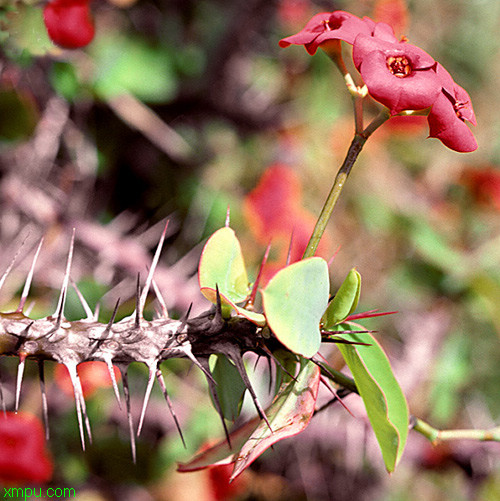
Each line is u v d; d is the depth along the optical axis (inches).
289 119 25.5
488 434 12.9
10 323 11.8
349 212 26.3
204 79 22.7
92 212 21.7
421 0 29.2
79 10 15.6
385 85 11.1
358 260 26.0
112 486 19.4
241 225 23.2
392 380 12.3
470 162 29.7
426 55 11.4
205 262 12.0
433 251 26.0
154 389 19.8
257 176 24.3
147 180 22.8
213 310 11.9
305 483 20.7
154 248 22.4
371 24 12.0
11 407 17.5
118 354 11.8
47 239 19.0
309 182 25.8
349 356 12.1
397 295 25.9
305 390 11.9
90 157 21.1
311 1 25.6
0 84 17.2
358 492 21.6
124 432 19.6
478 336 26.1
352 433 19.4
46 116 19.5
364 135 11.8
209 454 12.4
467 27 30.4
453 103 11.7
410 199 27.7
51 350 11.8
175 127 23.3
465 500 22.1
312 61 26.5
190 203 22.9
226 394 12.7
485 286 25.6
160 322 11.8
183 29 23.0
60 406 18.5
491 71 30.8
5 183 18.7
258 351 11.8
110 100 20.8
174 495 19.6
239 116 24.0
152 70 21.9
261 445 11.6
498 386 26.0
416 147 29.0
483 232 28.6
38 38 15.3
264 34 25.1
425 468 21.5
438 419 23.8
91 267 19.7
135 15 22.2
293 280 11.2
